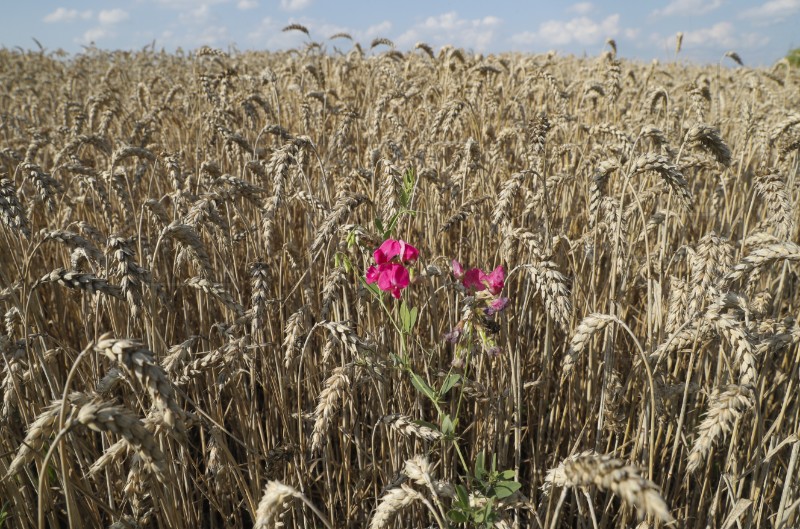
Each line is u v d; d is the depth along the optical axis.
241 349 2.93
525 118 6.54
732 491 2.50
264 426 4.38
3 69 15.98
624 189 3.00
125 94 11.11
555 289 2.48
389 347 3.71
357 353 2.54
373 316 3.71
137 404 3.04
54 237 2.74
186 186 4.86
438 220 4.77
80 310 4.66
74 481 2.90
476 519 2.34
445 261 4.07
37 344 2.93
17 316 3.23
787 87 11.20
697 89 6.27
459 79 8.79
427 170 4.29
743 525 3.09
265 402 4.16
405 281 2.69
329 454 3.64
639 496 1.41
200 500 3.67
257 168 4.83
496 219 3.55
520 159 6.09
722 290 2.80
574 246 3.94
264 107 6.94
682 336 2.71
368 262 3.36
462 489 2.32
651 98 6.04
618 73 6.91
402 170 3.85
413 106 8.37
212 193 3.54
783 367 3.67
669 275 3.80
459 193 4.89
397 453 3.49
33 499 3.28
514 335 4.15
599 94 7.01
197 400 3.53
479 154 4.70
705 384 3.22
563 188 5.27
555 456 3.64
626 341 4.13
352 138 7.18
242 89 8.97
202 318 4.20
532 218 4.88
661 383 3.05
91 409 1.58
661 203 5.02
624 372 4.05
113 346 1.60
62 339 4.10
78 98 10.82
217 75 7.45
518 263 4.25
